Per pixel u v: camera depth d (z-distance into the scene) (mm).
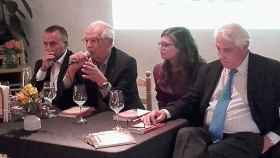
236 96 2389
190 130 2238
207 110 2508
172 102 2697
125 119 2365
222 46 2338
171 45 2754
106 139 1961
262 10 3164
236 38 2314
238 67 2391
